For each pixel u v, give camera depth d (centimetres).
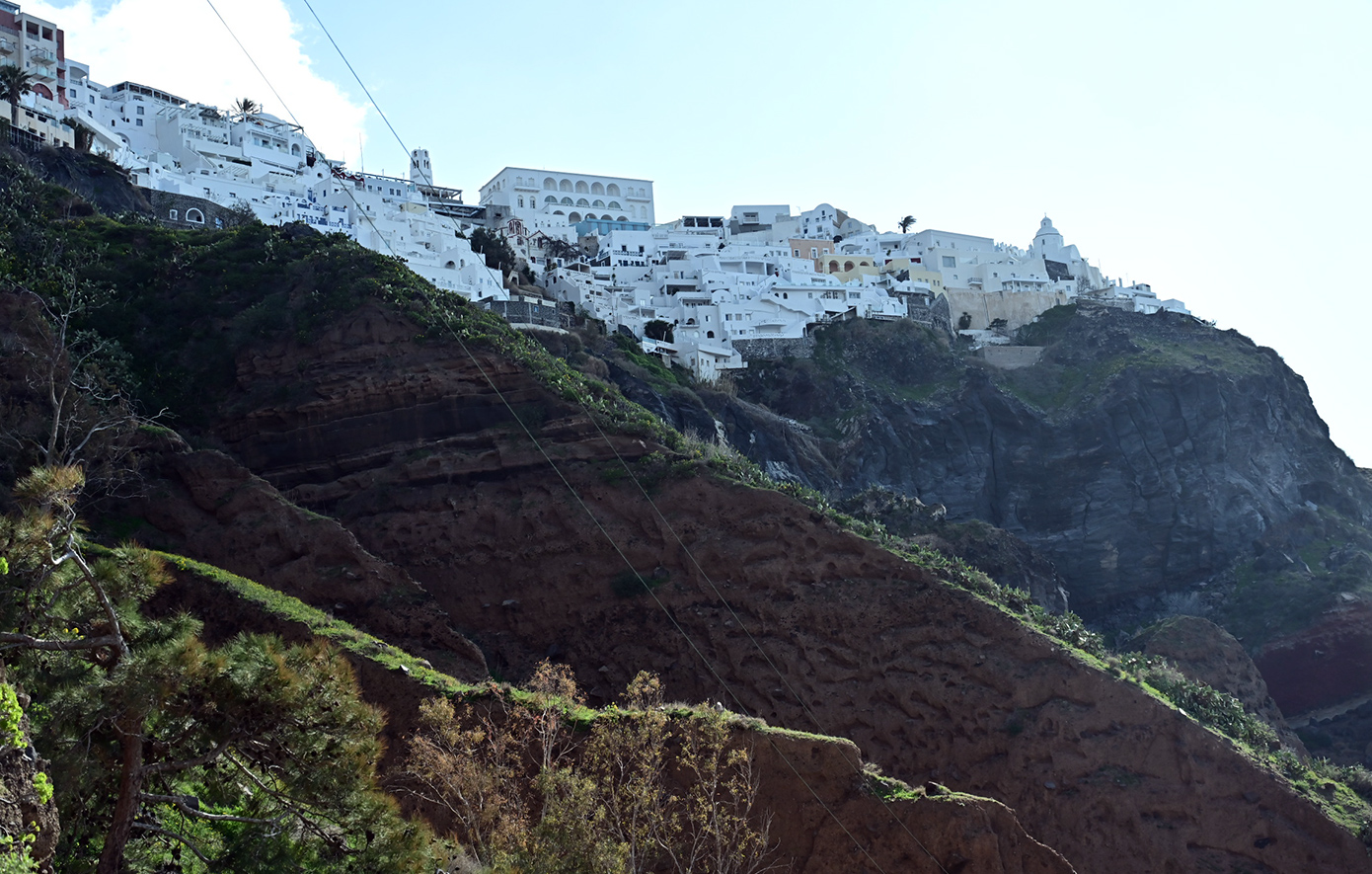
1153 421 14612
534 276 14675
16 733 1955
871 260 17400
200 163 13825
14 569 2438
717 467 6938
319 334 7419
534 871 3297
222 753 2661
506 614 6356
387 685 4403
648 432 7081
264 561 5762
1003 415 14688
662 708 4422
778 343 14450
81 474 2642
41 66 13100
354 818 2705
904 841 4331
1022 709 6075
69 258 7938
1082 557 14012
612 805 3850
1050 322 16450
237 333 7519
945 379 14912
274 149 15100
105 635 2475
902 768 5941
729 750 4322
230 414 7125
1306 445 15312
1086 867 5716
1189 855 5769
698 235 17462
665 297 15175
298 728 2633
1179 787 5938
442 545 6538
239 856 2703
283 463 6981
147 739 2519
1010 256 18562
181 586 4884
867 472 13288
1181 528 13925
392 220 13425
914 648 6225
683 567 6469
